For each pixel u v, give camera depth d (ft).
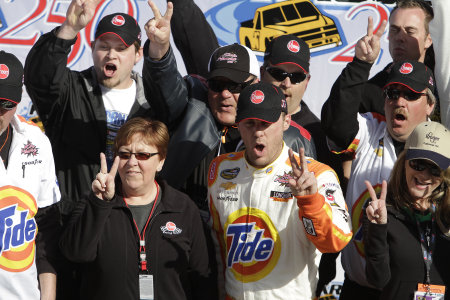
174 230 29.78
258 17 46.39
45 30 45.34
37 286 29.73
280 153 30.76
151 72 34.32
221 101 35.55
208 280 30.81
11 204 28.84
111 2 45.85
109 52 35.32
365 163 35.60
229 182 30.99
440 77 39.83
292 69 35.63
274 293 29.43
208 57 40.93
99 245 28.78
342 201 29.84
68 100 35.22
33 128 30.89
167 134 30.55
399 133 35.45
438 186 31.27
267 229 29.81
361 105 40.29
